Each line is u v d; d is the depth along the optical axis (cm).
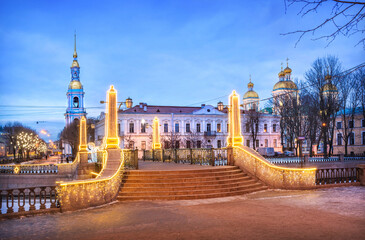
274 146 7362
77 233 806
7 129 7550
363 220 873
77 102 9912
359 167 1653
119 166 1409
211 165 1897
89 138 8569
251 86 8681
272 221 878
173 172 1506
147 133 6431
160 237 751
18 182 3097
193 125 6806
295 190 1491
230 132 1806
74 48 10338
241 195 1370
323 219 888
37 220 962
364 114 4531
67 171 3192
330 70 3966
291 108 4997
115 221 930
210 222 885
